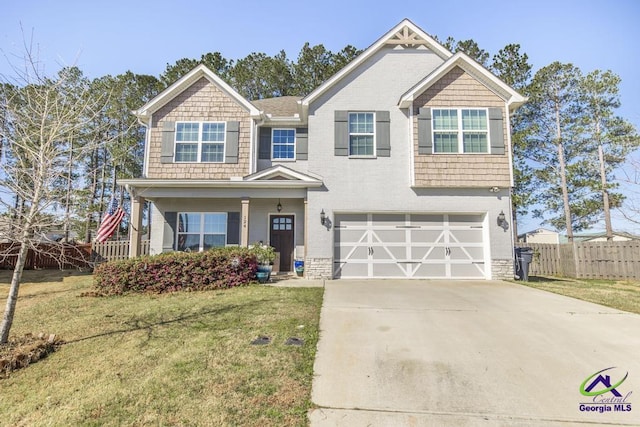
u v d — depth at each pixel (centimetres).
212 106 1266
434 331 552
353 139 1180
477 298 788
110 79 1945
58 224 554
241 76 2328
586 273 1436
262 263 1071
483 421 326
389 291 870
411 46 1218
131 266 891
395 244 1144
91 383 402
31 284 1113
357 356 458
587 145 2056
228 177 1226
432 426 319
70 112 582
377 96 1194
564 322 598
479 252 1139
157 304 742
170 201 1279
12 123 570
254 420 325
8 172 541
